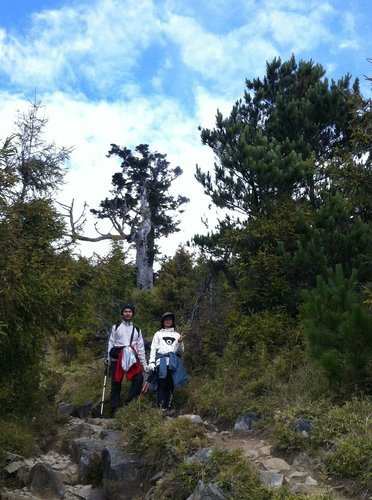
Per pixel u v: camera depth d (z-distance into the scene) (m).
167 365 9.45
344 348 7.19
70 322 9.23
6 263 7.03
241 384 9.55
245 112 15.52
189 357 11.82
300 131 14.27
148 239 30.36
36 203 8.19
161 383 9.52
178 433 6.76
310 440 6.18
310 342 7.50
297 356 9.52
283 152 13.40
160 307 17.17
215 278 14.54
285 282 11.35
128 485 6.48
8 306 7.01
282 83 15.37
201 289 14.66
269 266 11.52
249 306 12.09
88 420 9.74
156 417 7.67
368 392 7.00
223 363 10.76
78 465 7.36
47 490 6.64
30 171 9.50
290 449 6.18
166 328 9.99
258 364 9.99
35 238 7.93
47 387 11.28
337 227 10.88
